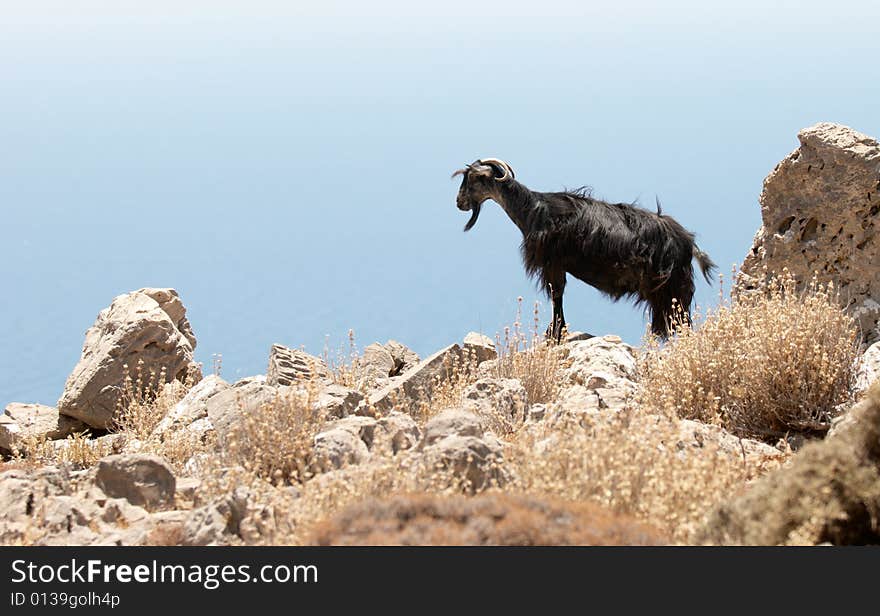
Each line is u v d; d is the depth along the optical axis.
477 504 16.91
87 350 41.22
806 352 28.52
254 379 37.56
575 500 18.55
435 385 33.22
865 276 36.19
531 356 33.25
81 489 22.95
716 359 29.38
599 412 23.62
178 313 45.69
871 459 17.69
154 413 36.16
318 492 19.09
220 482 21.95
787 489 17.27
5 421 39.03
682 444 23.39
